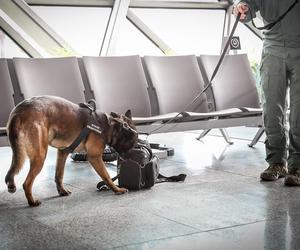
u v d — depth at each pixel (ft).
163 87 17.67
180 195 11.59
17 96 15.70
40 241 8.43
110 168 15.47
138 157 12.13
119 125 11.87
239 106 18.97
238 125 17.35
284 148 13.37
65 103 11.19
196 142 21.08
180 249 7.92
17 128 10.28
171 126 15.94
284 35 12.68
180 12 23.94
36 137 10.43
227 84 18.89
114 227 9.16
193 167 15.26
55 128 10.88
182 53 24.31
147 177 12.33
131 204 10.84
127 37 22.77
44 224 9.44
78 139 11.27
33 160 10.55
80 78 16.60
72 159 16.89
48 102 10.87
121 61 17.38
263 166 15.20
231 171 14.49
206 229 8.96
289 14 12.59
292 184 12.34
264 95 13.23
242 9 13.03
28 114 10.41
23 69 15.71
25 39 21.08
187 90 18.01
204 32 24.77
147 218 9.72
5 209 10.62
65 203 11.06
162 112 17.47
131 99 17.06
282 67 12.84
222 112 16.80
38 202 10.90
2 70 15.47
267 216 9.75
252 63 24.41
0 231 9.05
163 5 23.34
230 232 8.77
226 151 18.43
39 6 21.27
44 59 16.31
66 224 9.41
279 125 13.16
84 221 9.58
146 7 23.07
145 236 8.61
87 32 22.17
